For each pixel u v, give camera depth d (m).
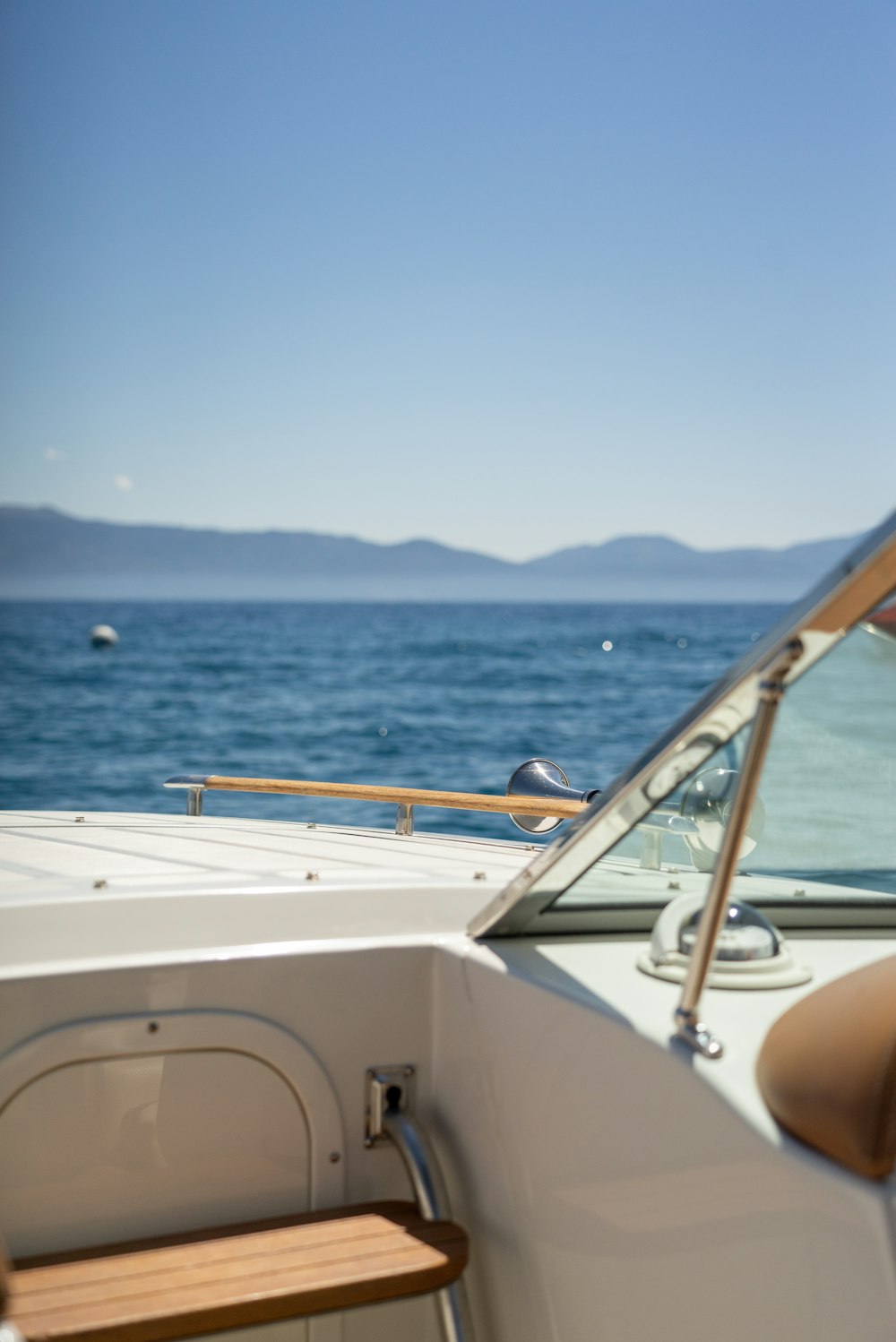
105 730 23.34
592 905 1.18
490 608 97.62
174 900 1.25
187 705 27.06
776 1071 0.82
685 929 1.08
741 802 0.84
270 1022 1.18
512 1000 1.09
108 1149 1.12
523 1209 1.08
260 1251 1.06
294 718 25.23
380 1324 1.19
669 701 27.81
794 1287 0.77
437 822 12.12
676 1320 0.87
